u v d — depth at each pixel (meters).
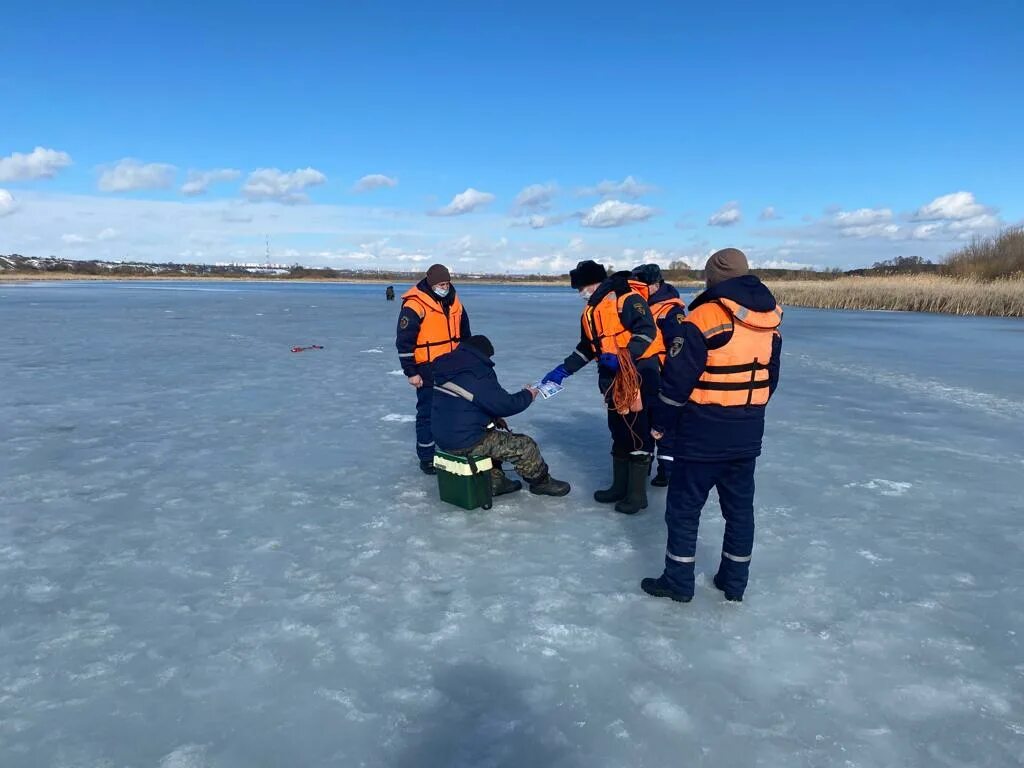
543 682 2.74
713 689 2.70
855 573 3.71
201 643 3.01
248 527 4.34
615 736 2.43
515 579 3.64
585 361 4.81
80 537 4.16
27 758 2.30
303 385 9.68
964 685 2.73
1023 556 3.93
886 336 18.22
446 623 3.19
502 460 4.83
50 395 8.77
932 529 4.32
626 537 4.23
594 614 3.28
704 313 3.00
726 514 3.34
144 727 2.47
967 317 27.44
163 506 4.71
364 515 4.57
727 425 3.08
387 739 2.41
